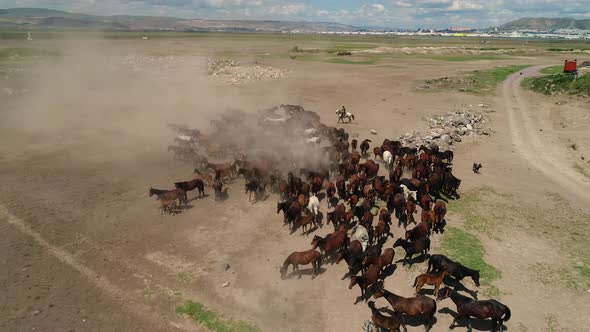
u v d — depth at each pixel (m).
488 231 14.89
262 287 11.84
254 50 107.69
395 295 10.36
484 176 20.53
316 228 15.45
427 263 12.90
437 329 10.26
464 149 25.09
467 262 12.83
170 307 10.89
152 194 16.66
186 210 16.84
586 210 16.62
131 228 15.20
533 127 30.55
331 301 11.28
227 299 11.26
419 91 46.44
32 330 9.93
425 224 13.82
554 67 72.81
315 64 72.81
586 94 39.50
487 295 11.34
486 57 97.62
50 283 11.77
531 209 16.72
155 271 12.49
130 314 10.60
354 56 93.00
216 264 12.93
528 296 11.27
